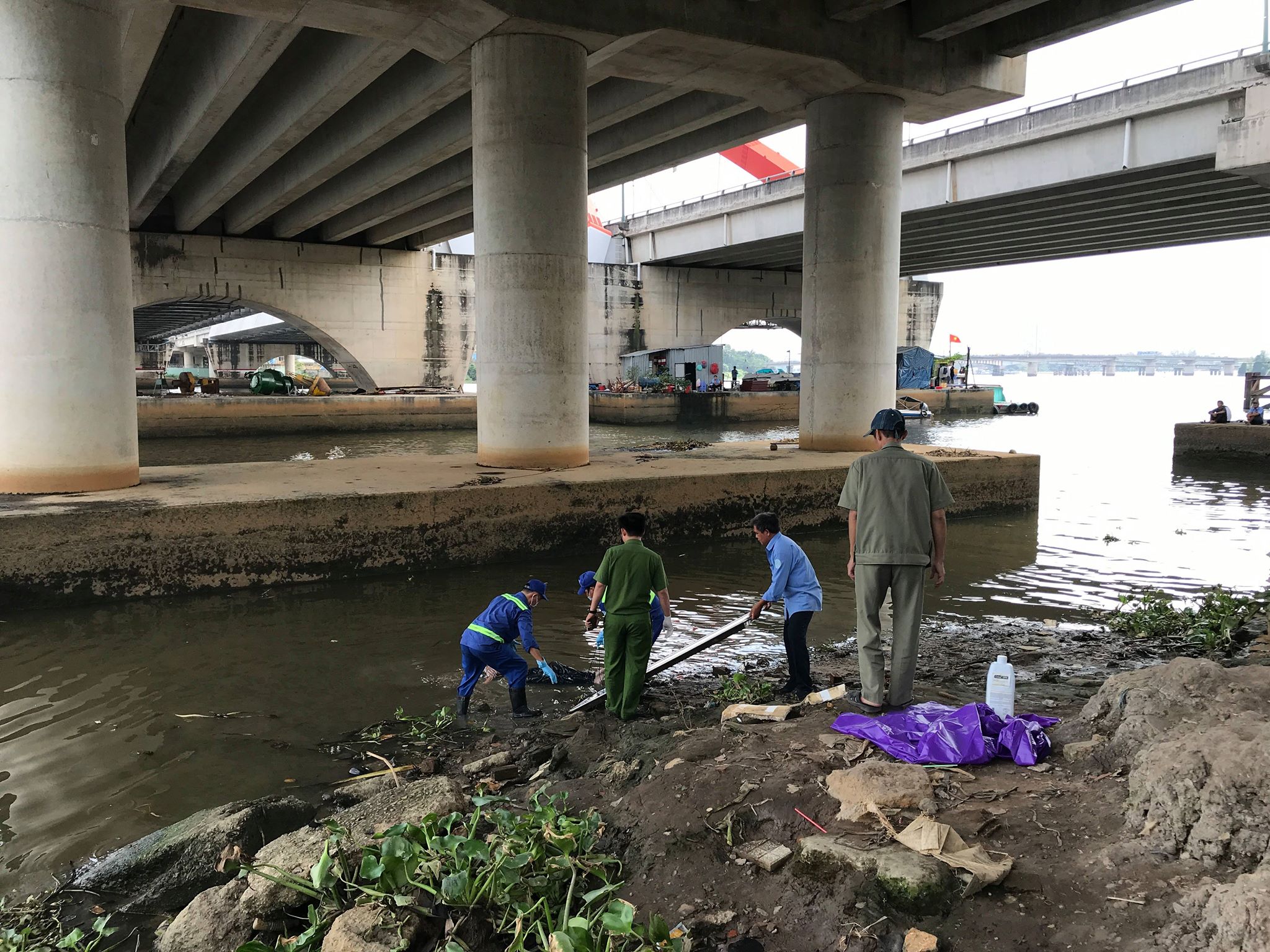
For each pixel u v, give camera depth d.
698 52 16.61
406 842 3.86
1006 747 4.67
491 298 15.04
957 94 18.84
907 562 5.63
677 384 46.34
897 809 4.00
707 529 14.54
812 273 18.91
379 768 6.02
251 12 14.85
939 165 33.59
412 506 12.06
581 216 15.22
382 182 30.81
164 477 13.32
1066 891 3.33
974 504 16.70
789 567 6.98
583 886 3.82
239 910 3.90
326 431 38.22
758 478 14.89
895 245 18.81
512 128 14.55
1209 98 25.31
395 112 23.20
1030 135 30.02
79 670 8.09
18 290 10.95
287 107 23.70
